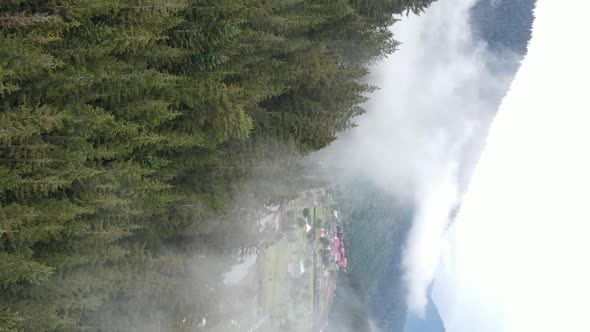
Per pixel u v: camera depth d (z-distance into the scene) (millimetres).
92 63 20922
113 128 21516
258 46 27219
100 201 21219
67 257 20969
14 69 18203
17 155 19109
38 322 19750
